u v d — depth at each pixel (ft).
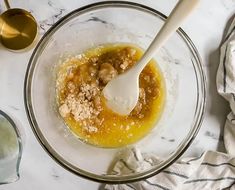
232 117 2.03
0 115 2.00
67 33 2.04
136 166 1.99
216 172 2.03
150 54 1.75
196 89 2.06
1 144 1.96
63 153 2.02
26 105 1.90
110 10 2.03
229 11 2.11
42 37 1.96
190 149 2.08
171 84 2.09
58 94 2.04
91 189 2.03
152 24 2.06
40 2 2.05
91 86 2.02
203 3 2.09
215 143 2.08
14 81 2.04
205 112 2.09
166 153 2.05
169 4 2.08
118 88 1.95
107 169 2.03
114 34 2.11
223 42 2.10
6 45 2.03
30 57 1.99
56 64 2.07
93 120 2.02
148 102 2.06
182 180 2.00
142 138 2.06
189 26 2.10
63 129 2.04
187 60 2.07
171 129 2.07
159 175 2.00
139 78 2.06
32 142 2.03
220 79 2.03
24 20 2.05
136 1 2.08
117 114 2.02
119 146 2.05
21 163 2.01
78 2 2.06
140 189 1.99
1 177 1.95
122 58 2.05
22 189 2.01
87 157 2.03
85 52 2.09
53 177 2.02
